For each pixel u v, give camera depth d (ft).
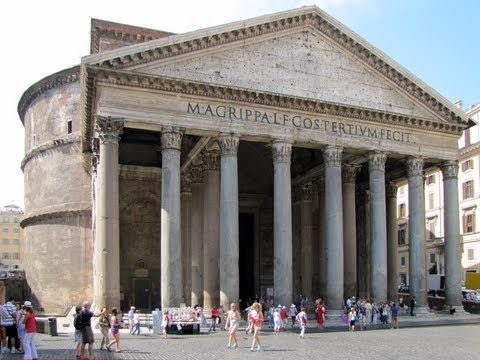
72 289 175.22
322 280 150.10
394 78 131.54
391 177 158.71
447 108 136.67
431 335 95.09
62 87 183.62
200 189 139.23
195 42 111.96
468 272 195.62
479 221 206.18
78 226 176.65
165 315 95.25
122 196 158.20
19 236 480.23
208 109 112.68
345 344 81.92
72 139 179.01
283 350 74.38
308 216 159.02
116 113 104.99
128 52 105.29
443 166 139.03
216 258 125.59
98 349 75.36
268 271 174.91
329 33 125.59
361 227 171.22
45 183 185.37
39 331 105.70
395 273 157.17
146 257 159.43
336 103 122.21
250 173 173.47
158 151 160.35
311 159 156.35
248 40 117.80
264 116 117.39
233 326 77.66
